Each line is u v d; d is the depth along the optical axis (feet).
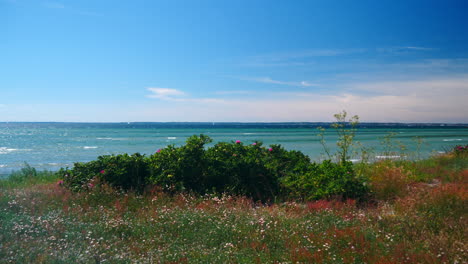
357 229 20.36
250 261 15.87
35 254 15.55
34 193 29.22
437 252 16.74
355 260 16.16
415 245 17.80
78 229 19.70
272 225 21.40
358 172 36.68
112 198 28.17
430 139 194.80
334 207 26.50
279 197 30.89
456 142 159.94
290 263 15.78
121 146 148.46
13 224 19.66
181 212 24.43
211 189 31.40
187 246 18.22
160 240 19.01
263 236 19.11
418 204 25.26
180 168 31.37
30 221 20.18
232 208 25.84
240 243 18.67
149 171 32.32
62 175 32.35
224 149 33.86
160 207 25.93
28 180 42.60
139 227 21.03
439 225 20.62
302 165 34.60
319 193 29.43
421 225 20.86
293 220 22.56
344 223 22.08
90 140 197.36
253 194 31.32
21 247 16.14
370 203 28.99
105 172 31.19
